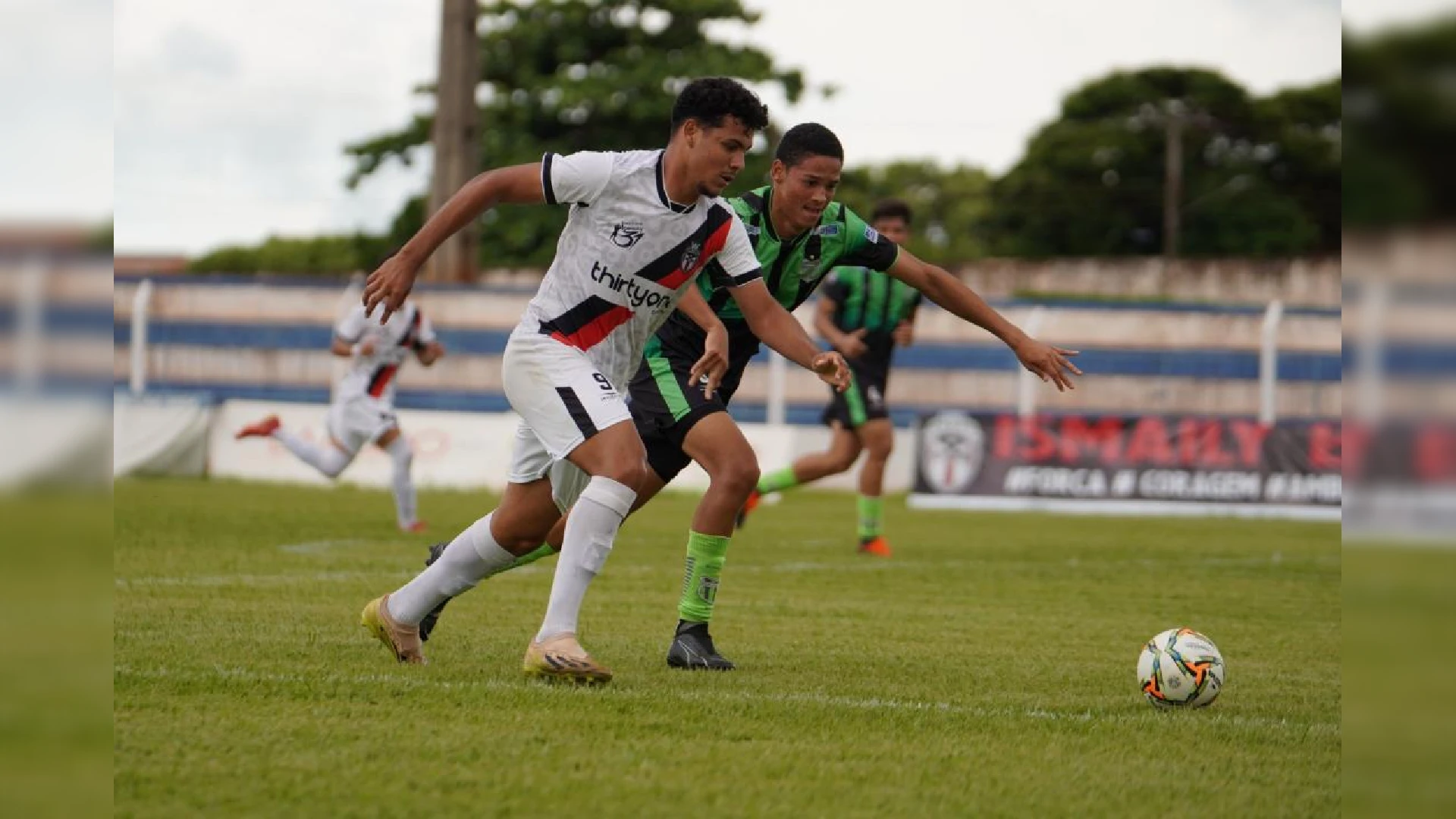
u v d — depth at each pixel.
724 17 84.06
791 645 15.77
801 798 8.62
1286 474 43.41
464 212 11.71
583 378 12.23
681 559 25.55
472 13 56.75
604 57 84.75
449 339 54.00
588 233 12.12
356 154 83.69
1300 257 79.81
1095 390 53.88
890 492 51.00
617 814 8.16
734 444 14.17
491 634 15.59
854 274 27.47
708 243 12.34
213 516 32.50
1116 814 8.41
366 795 8.41
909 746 10.20
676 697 11.84
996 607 20.00
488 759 9.38
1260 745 10.56
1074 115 101.56
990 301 54.31
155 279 54.31
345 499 39.44
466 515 34.84
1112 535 34.75
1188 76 100.19
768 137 80.94
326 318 54.34
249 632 15.01
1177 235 96.31
